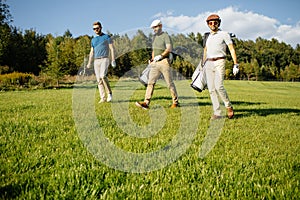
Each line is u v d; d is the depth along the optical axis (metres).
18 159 2.58
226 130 4.22
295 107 9.37
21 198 1.84
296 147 3.46
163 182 2.23
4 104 6.88
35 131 3.68
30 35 48.72
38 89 16.36
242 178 2.31
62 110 5.66
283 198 1.98
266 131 4.36
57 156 2.69
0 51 38.50
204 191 2.07
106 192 1.99
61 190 1.97
